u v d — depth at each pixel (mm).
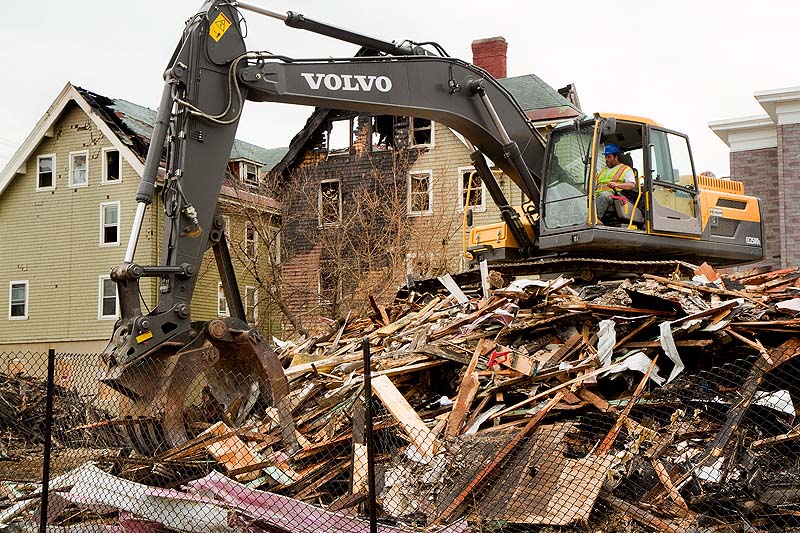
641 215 12938
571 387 9656
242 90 10547
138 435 9383
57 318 30016
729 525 8047
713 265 14914
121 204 29266
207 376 9953
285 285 28969
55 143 30453
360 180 30594
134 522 8359
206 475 9094
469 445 8867
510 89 30844
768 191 24703
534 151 13367
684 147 13680
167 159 10250
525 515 8250
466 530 8102
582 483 8367
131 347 9062
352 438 9336
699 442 9039
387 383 10008
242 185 31266
